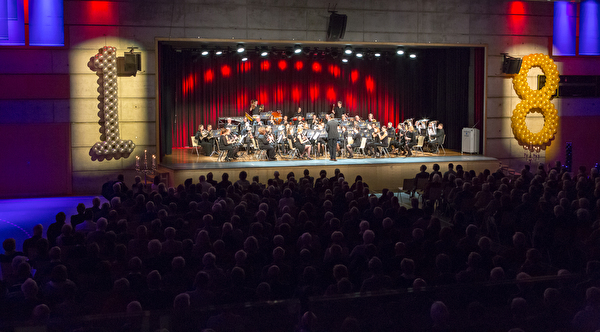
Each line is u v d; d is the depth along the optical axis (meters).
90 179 17.33
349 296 4.40
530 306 4.64
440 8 19.02
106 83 16.84
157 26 17.25
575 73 20.72
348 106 24.77
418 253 6.93
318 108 24.59
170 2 17.27
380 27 18.58
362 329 4.40
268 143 18.39
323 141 19.53
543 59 19.88
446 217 13.37
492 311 4.62
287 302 4.31
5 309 5.30
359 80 24.66
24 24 16.70
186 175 16.19
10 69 16.66
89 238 7.68
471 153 20.17
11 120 16.77
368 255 6.57
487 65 19.67
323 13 18.19
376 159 18.75
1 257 6.91
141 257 7.38
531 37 20.05
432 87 22.98
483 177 13.76
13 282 6.43
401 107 24.42
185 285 6.04
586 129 21.05
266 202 10.09
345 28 18.12
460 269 6.71
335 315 4.38
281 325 4.30
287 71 24.33
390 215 8.99
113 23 17.02
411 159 18.66
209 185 12.01
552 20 20.20
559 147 20.88
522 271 6.09
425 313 4.52
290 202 10.06
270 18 17.88
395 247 6.68
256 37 17.83
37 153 16.95
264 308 4.29
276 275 5.80
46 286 5.55
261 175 16.72
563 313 4.70
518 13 19.81
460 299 4.58
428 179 14.08
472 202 11.34
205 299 5.37
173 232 7.28
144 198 10.28
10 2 16.62
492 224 10.23
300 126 19.20
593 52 20.78
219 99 23.72
